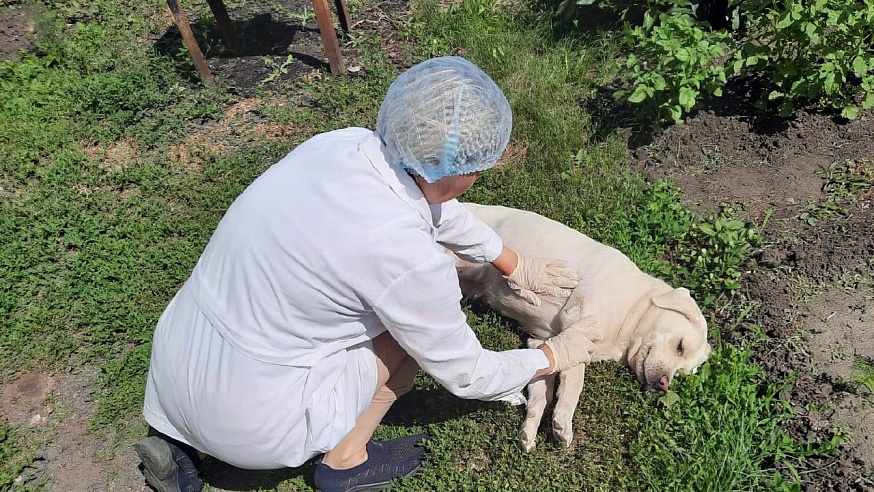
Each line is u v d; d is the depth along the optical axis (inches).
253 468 105.7
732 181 171.3
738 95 187.6
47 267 160.9
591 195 169.6
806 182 167.6
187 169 186.2
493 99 87.5
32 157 189.8
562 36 219.1
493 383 104.8
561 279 132.7
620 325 136.6
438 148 85.5
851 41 171.5
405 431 129.0
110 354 144.6
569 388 128.3
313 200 89.6
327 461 116.0
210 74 211.0
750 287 145.0
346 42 227.8
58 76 217.5
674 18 181.2
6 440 130.5
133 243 165.5
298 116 198.7
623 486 118.3
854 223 154.3
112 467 126.8
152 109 206.2
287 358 94.5
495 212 155.8
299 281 89.6
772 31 178.5
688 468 117.3
